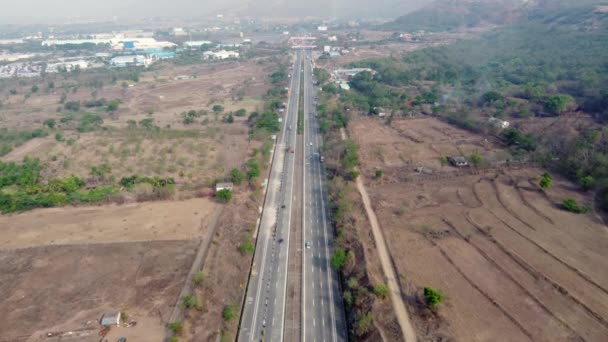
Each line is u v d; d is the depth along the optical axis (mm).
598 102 194250
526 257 99500
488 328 78875
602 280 90312
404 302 87125
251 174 151625
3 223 126125
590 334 76375
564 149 156375
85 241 116125
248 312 92625
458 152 169875
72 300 92812
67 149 188625
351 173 149625
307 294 98438
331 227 127188
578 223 113250
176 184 151375
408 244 107500
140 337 82500
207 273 101250
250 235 119500
